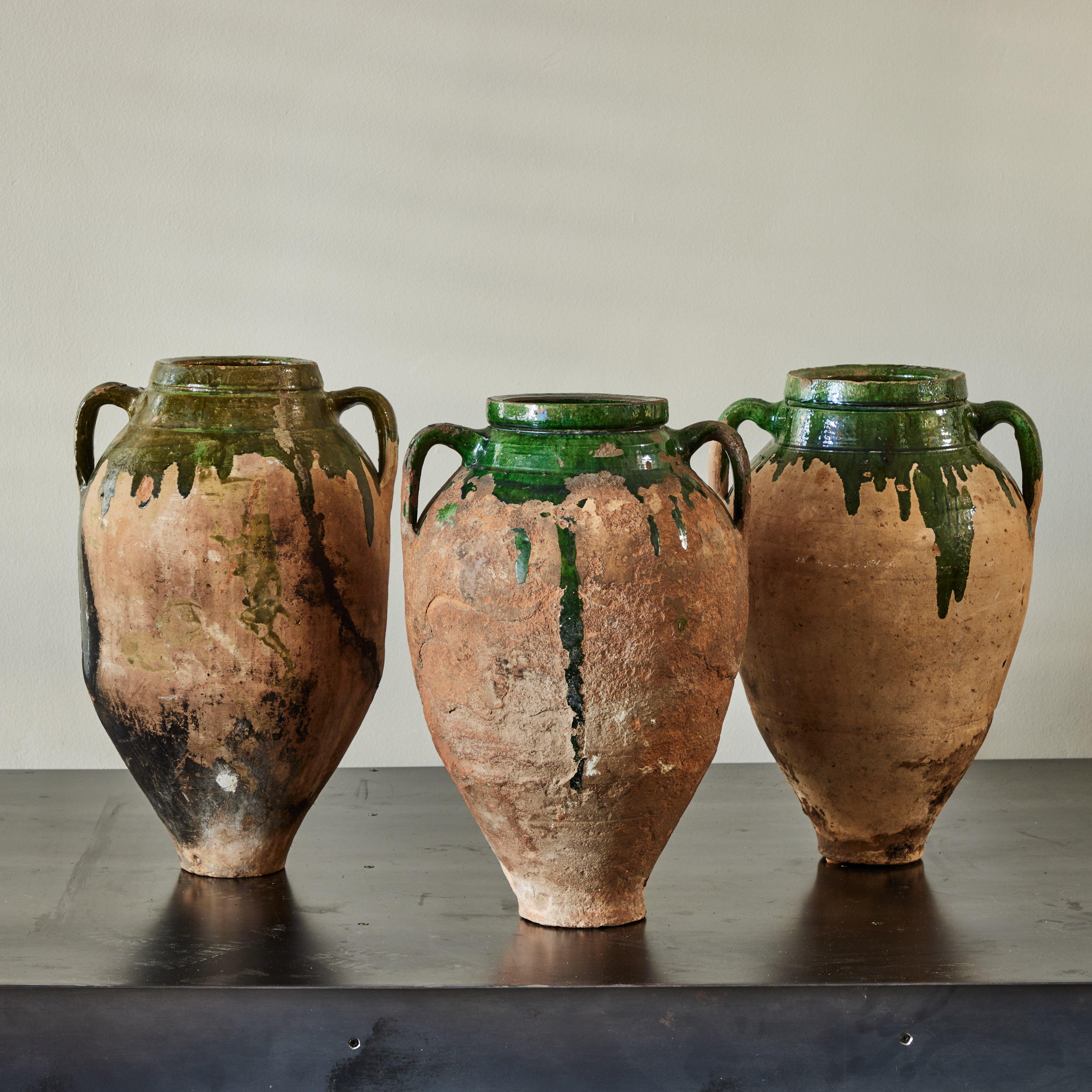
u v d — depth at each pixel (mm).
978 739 1508
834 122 2098
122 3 2043
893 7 2066
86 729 2252
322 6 2051
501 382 2162
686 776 1325
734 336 2158
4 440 2154
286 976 1283
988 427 1492
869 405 1434
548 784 1286
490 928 1395
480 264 2131
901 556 1402
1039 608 2234
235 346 2143
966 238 2135
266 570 1398
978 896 1476
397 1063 1270
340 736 1521
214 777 1469
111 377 2146
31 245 2100
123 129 2078
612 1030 1268
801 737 1509
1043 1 2062
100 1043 1267
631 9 2061
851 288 2148
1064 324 2158
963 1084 1281
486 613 1245
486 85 2080
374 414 1542
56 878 1530
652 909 1442
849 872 1549
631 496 1251
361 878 1533
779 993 1263
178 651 1409
